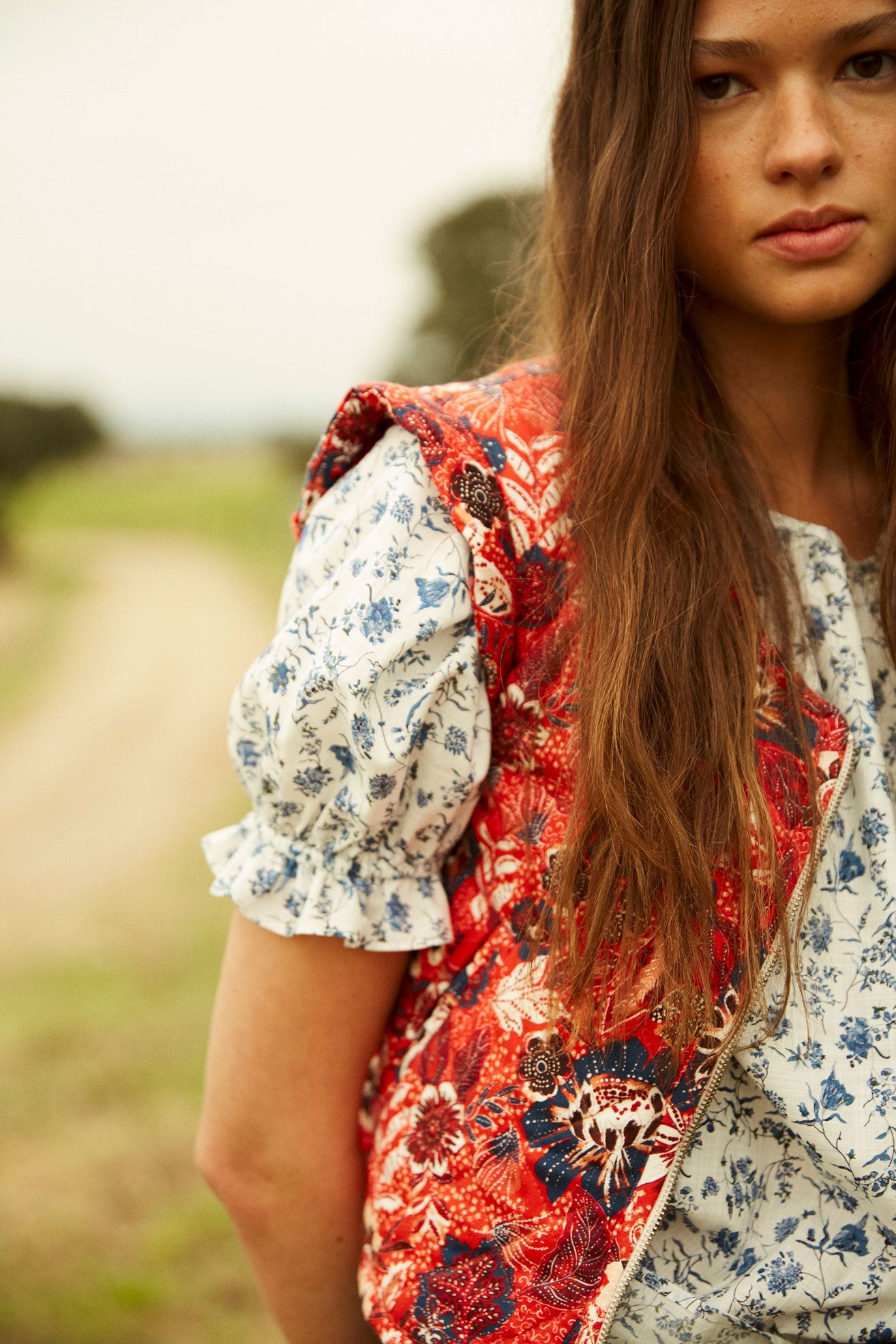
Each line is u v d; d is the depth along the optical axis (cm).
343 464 90
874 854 83
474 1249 82
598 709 79
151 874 594
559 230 94
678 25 80
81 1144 334
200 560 2328
